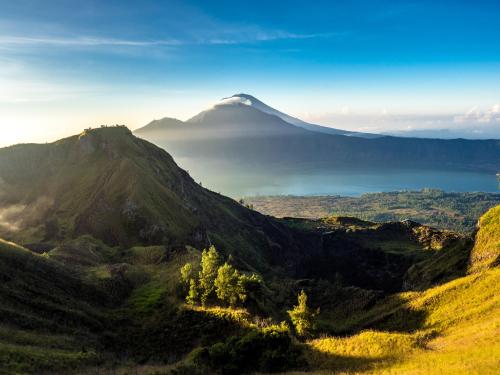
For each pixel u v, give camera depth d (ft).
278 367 165.48
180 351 217.15
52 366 158.30
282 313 332.80
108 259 478.59
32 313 224.74
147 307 292.20
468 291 378.94
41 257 317.42
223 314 240.73
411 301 439.22
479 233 501.97
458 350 158.10
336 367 165.07
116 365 180.86
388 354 168.76
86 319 247.09
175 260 409.90
